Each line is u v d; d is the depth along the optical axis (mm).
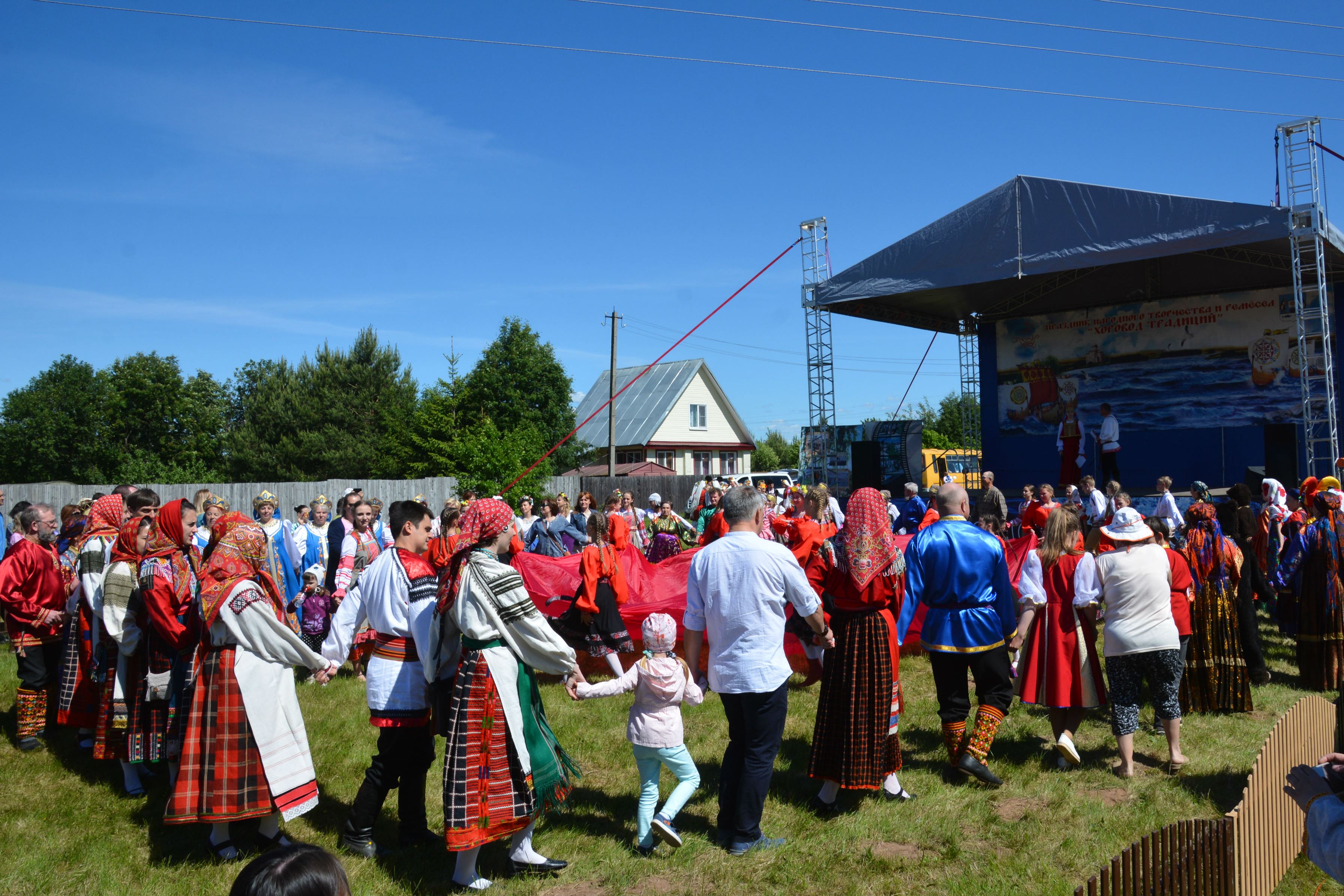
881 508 4945
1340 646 7391
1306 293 18703
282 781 4242
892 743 5020
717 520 10023
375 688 4395
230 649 4258
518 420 39000
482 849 4523
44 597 6176
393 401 44656
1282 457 16625
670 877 4191
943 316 23641
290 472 42969
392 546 4535
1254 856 3824
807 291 18609
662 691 4387
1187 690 6805
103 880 4188
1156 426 20328
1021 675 5840
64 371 47469
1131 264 19812
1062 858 4316
